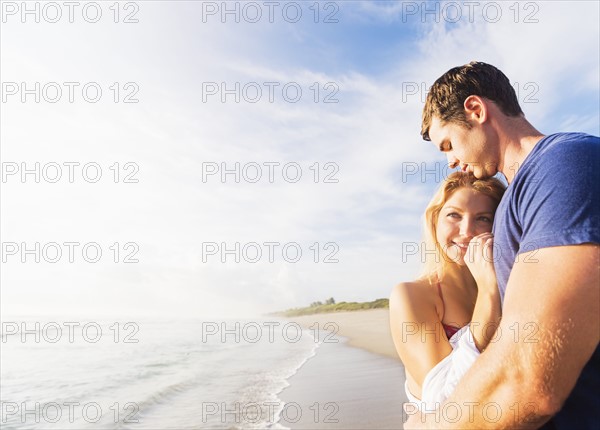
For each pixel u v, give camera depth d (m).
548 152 1.04
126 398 8.44
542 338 0.86
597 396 0.95
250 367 12.07
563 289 0.87
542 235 0.93
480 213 1.66
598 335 0.86
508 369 0.90
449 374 1.30
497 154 1.37
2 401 8.78
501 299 1.20
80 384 10.59
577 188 0.92
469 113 1.37
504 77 1.39
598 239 0.87
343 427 5.37
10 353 18.02
